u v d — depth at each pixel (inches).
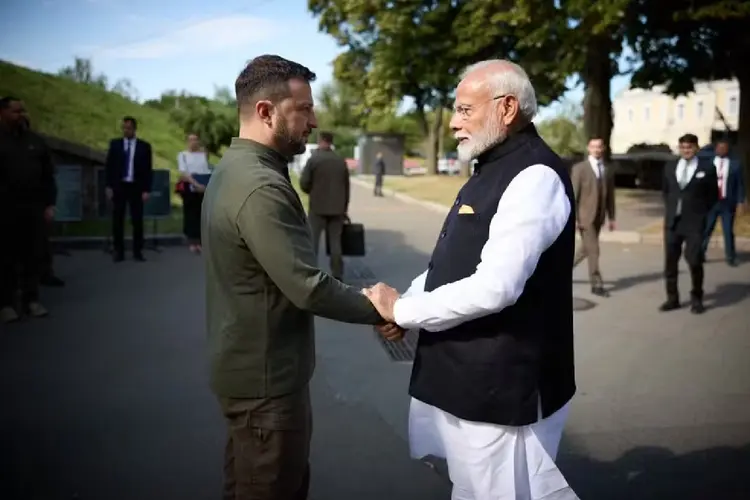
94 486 135.9
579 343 241.3
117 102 835.4
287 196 85.9
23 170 252.4
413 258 428.1
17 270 286.5
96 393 185.6
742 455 153.4
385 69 817.5
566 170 92.6
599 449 156.7
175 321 261.4
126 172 386.0
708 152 425.4
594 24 523.5
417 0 734.5
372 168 1801.2
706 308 293.1
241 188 84.6
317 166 317.7
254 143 89.6
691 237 278.8
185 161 425.1
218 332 89.6
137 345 230.1
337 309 87.5
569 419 173.5
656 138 2153.1
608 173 326.0
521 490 92.9
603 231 514.3
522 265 84.0
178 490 134.8
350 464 147.2
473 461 92.7
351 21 802.8
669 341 243.8
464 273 91.0
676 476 143.9
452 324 88.1
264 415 89.4
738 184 398.3
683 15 527.2
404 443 157.9
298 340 91.3
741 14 510.6
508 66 91.5
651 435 164.1
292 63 91.4
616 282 350.6
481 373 90.0
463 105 92.0
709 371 210.8
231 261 86.6
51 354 219.3
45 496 131.8
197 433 161.0
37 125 644.1
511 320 89.5
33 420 167.5
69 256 410.3
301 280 83.9
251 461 91.0
